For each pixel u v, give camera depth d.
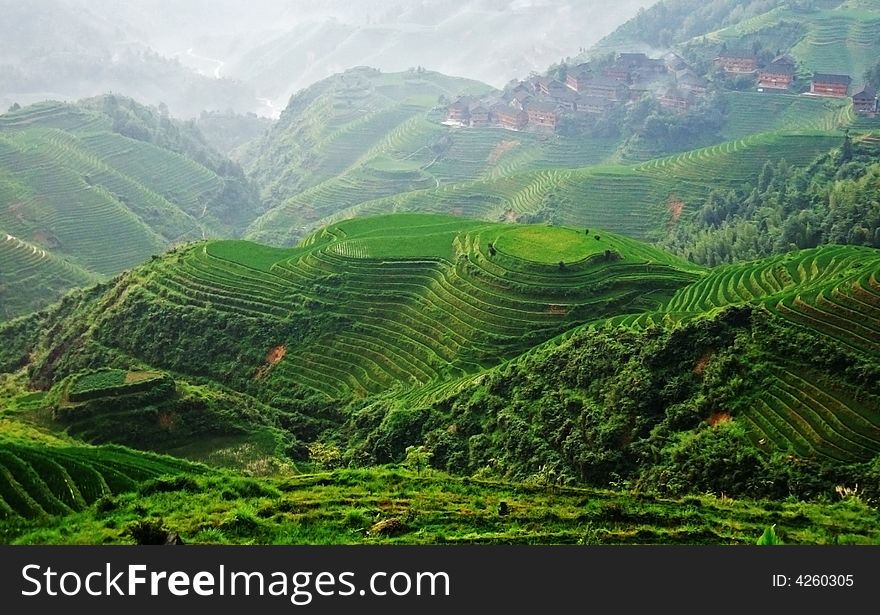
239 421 64.56
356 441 63.53
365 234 95.69
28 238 152.38
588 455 48.31
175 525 32.81
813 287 55.06
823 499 38.50
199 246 96.50
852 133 137.62
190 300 85.25
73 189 168.25
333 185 193.00
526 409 55.94
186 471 44.19
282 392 74.19
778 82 182.12
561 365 57.84
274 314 82.12
